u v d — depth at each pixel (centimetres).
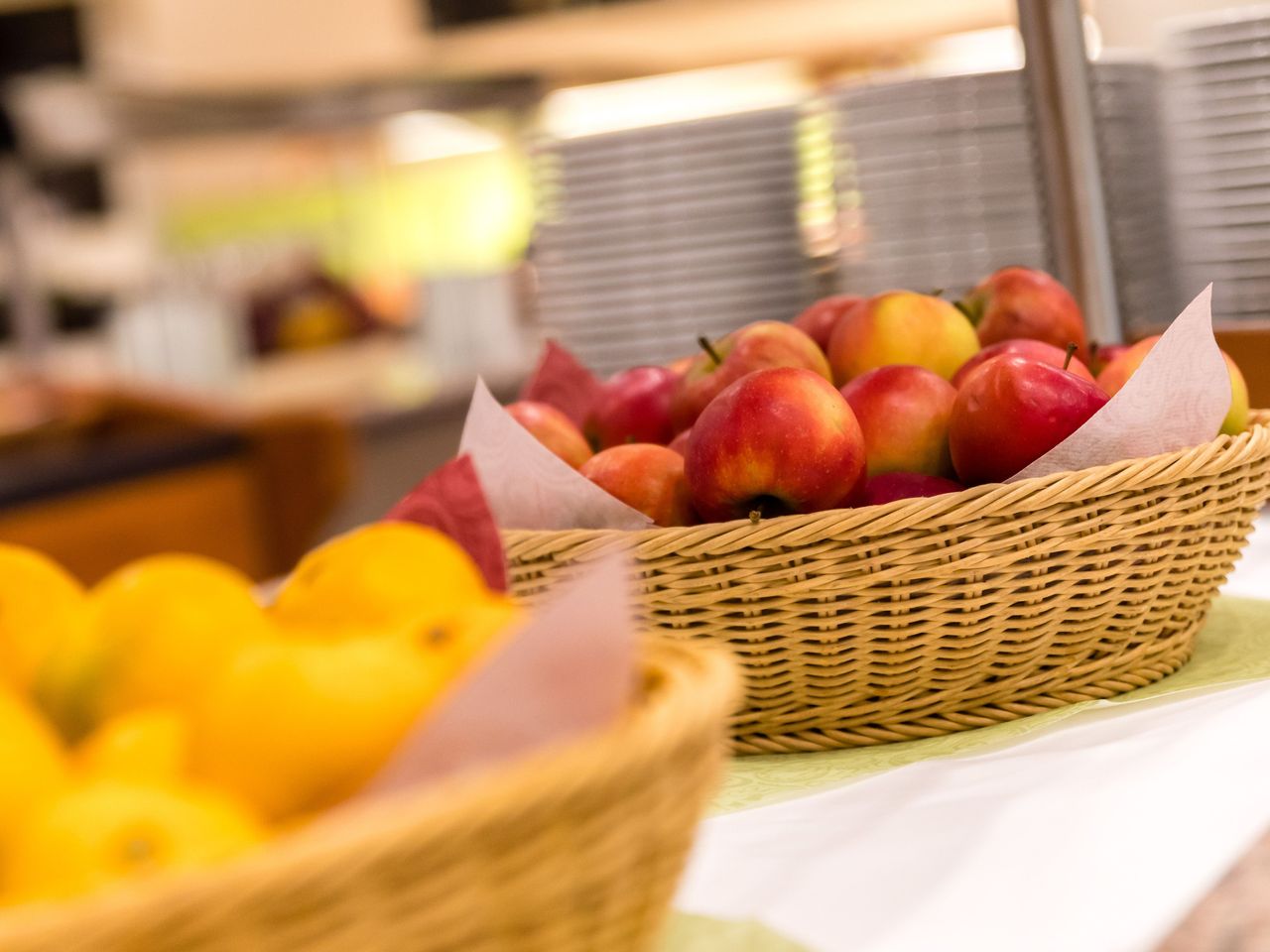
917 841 51
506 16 268
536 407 82
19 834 30
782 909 47
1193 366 65
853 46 286
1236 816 49
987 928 43
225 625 37
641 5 255
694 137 164
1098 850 48
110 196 267
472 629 37
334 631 39
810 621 62
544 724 34
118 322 249
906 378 74
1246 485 68
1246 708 60
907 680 63
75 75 248
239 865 28
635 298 170
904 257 143
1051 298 86
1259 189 111
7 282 238
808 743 64
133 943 27
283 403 229
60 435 206
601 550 63
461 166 320
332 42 283
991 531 61
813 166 162
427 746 33
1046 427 66
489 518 51
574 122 320
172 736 34
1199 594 69
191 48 268
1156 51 116
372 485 222
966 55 285
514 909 32
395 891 30
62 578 42
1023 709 65
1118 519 62
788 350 81
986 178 138
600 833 33
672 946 45
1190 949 40
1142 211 116
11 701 33
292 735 33
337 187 308
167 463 197
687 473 69
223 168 289
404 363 282
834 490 67
